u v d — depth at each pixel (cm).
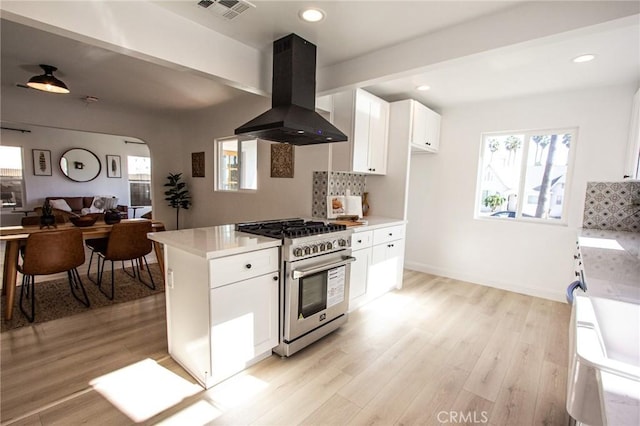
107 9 176
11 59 296
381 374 213
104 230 329
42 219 328
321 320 252
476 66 274
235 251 191
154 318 285
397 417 175
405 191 376
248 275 203
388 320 297
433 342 257
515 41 191
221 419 170
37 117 427
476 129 403
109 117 499
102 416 170
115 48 185
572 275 349
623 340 110
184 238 218
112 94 413
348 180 381
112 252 326
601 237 270
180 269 207
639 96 275
